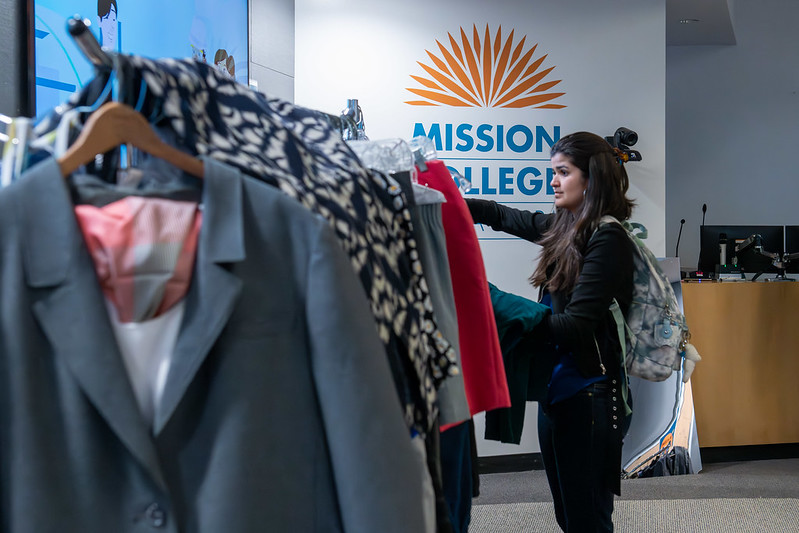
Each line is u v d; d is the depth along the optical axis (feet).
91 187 3.00
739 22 24.35
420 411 3.83
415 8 14.73
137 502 2.77
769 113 24.45
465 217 5.60
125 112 2.93
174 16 9.89
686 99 24.68
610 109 15.33
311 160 3.60
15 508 2.60
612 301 7.66
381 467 2.99
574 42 15.20
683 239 24.79
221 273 2.89
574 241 7.87
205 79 3.25
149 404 2.94
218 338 2.94
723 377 15.35
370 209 3.83
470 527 11.40
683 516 11.84
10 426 2.62
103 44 8.25
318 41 14.48
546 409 7.68
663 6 15.37
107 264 2.92
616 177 8.11
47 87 7.17
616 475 7.41
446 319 4.93
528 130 15.14
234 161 3.14
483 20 14.92
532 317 7.29
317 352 3.01
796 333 15.61
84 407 2.72
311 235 3.06
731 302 15.38
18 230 2.67
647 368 7.90
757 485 13.66
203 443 2.92
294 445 3.04
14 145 3.10
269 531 2.94
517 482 14.01
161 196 3.06
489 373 5.62
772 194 24.50
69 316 2.68
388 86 14.67
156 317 2.97
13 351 2.63
